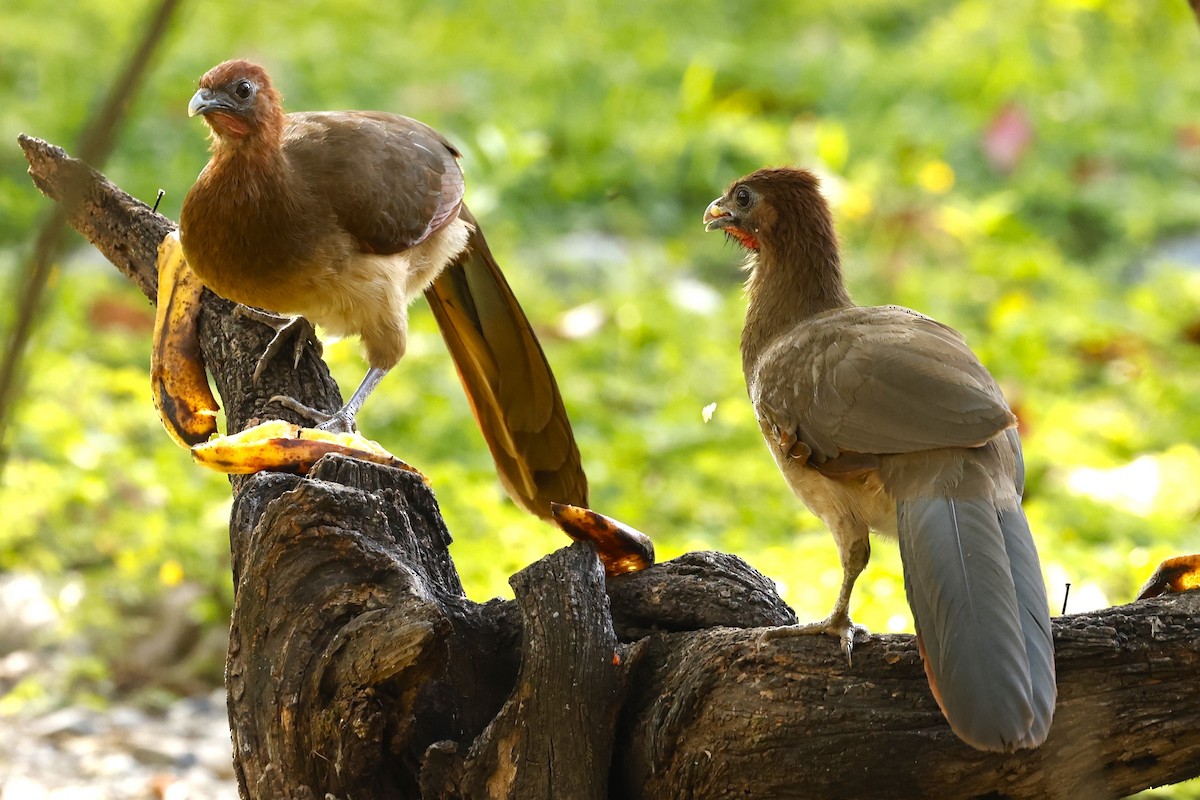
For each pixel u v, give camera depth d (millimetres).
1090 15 29953
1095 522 13547
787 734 6258
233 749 7000
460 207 9680
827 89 26266
